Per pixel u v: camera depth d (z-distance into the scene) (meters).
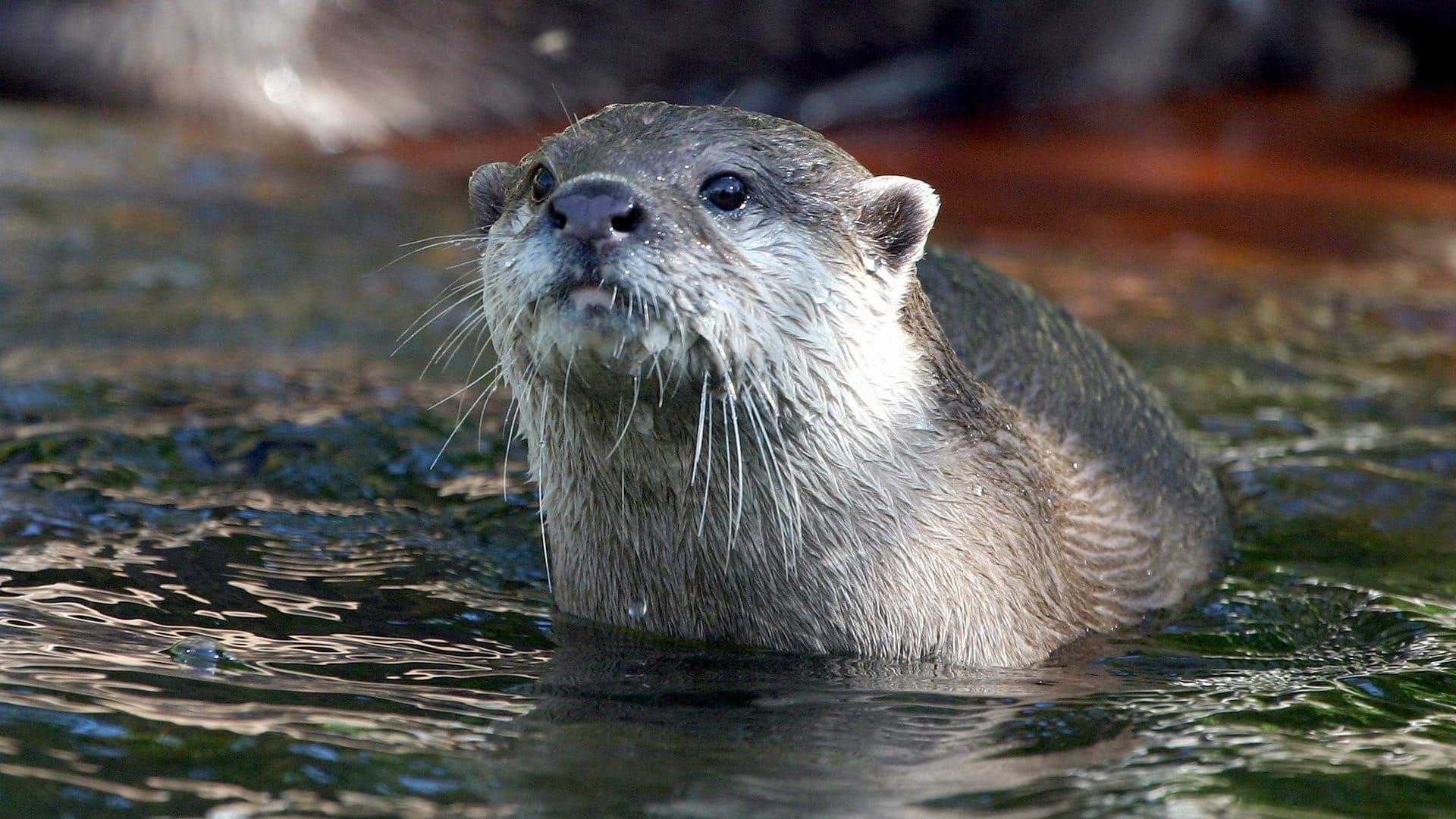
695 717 7.92
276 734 7.23
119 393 13.05
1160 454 11.21
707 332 8.03
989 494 9.41
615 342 7.88
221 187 21.52
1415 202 23.92
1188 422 13.58
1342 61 31.81
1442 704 8.45
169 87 25.47
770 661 8.96
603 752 7.30
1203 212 22.81
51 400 12.73
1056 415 10.59
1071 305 17.38
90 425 12.16
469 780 6.88
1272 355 15.84
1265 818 6.78
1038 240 20.75
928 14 28.77
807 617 9.07
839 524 8.94
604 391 8.29
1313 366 15.57
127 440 11.91
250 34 25.50
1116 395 11.25
